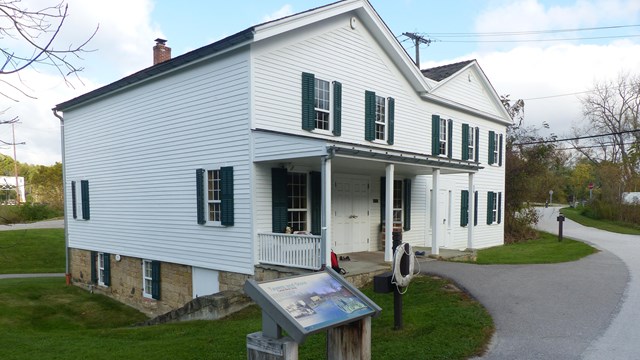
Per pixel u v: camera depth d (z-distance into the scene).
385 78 13.87
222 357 6.02
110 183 14.59
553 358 5.14
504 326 6.37
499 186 20.62
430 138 15.88
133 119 13.54
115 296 14.66
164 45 15.26
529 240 22.61
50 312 12.98
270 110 10.43
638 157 37.06
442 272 9.91
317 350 5.93
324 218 8.98
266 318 3.80
